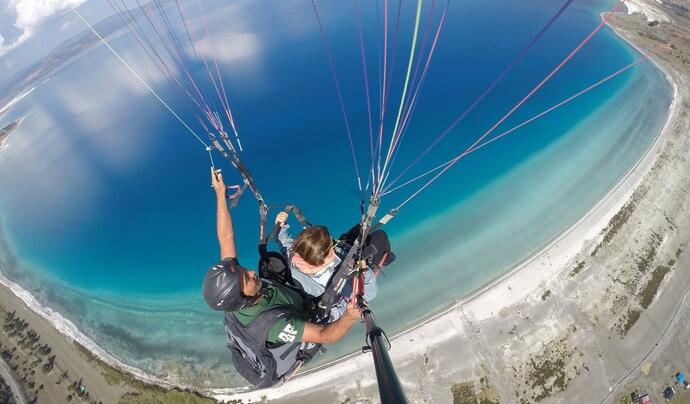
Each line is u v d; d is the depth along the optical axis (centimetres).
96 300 3206
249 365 318
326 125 4084
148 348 2839
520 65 4662
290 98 4594
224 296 280
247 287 293
